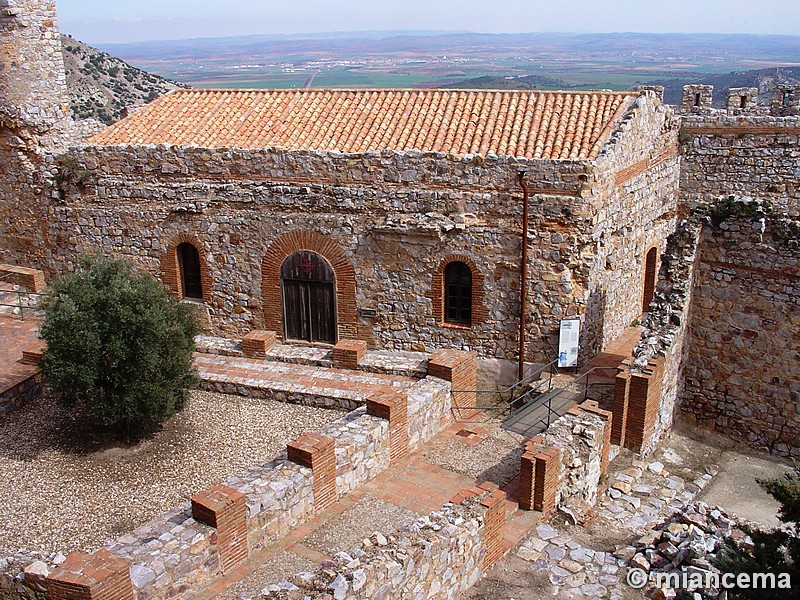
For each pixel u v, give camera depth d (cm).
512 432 1998
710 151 3172
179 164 2522
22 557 1322
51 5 2738
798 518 1097
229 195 2494
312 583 1083
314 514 1569
